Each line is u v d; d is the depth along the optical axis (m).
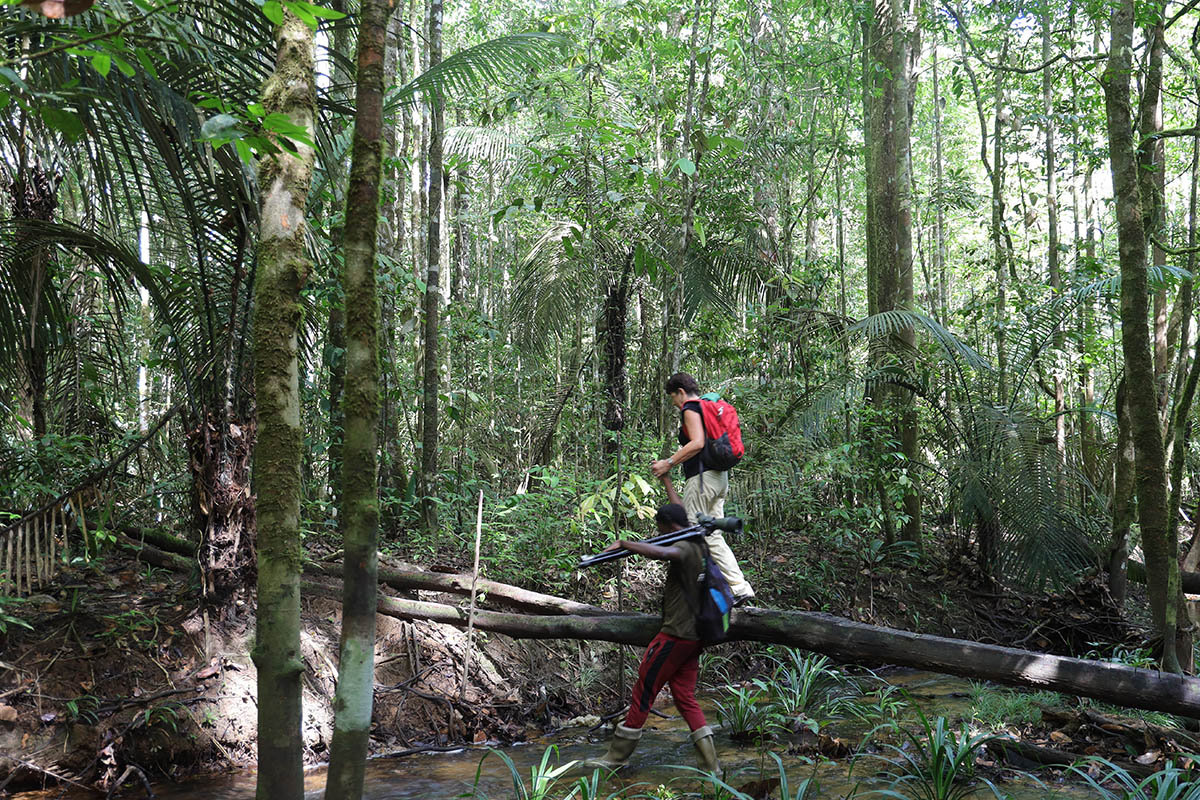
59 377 6.34
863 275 18.17
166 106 3.42
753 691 6.86
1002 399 9.57
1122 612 7.85
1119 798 4.02
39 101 2.34
